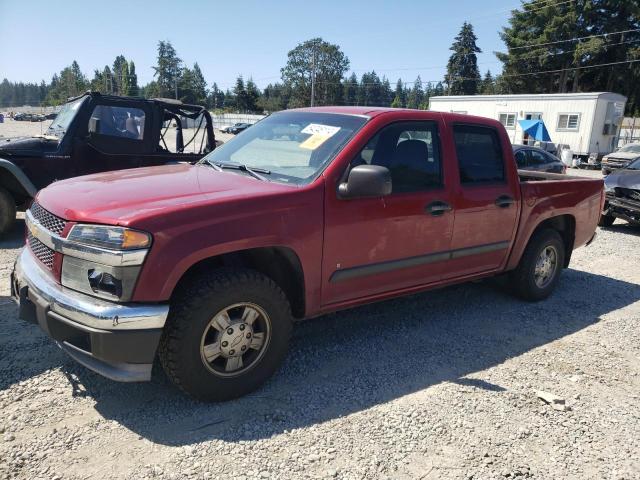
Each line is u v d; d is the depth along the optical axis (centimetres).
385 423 318
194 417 312
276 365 348
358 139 376
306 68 9425
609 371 409
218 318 314
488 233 473
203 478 261
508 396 360
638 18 5059
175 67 11538
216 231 304
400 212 394
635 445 313
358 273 379
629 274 709
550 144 2889
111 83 11725
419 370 390
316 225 346
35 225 330
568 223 591
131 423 303
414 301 543
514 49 5597
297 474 268
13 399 319
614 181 1023
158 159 798
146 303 287
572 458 297
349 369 385
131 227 280
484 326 486
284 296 340
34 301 311
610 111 3045
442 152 434
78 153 737
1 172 709
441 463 285
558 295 594
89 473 260
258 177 371
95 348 284
